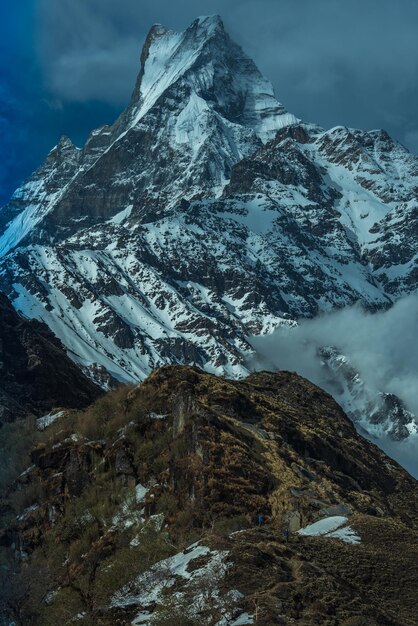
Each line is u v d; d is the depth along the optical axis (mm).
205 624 82375
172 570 91438
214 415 115688
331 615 82438
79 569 106562
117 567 101562
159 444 117500
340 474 120750
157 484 112938
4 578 105125
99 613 90875
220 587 85688
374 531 99500
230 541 93062
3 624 100750
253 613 82188
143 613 87625
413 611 86750
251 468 109875
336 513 105125
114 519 113312
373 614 83875
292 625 80500
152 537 105562
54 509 121375
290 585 84750
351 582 89000
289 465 114062
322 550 93562
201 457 110562
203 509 105812
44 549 118062
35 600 102562
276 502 106750
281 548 91000
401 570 91938
